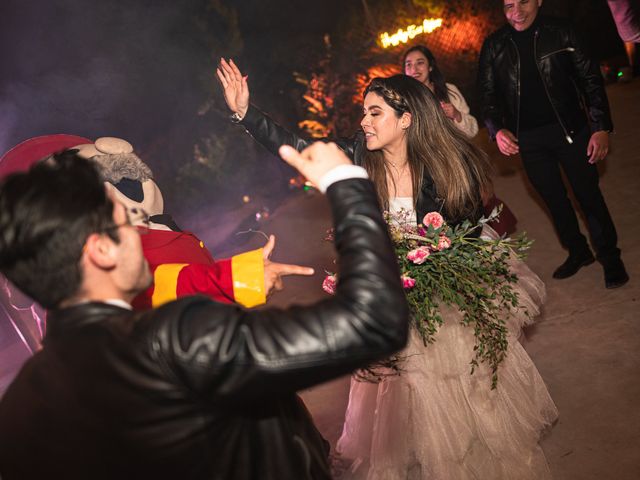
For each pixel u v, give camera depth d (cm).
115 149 277
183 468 131
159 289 220
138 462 129
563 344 392
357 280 126
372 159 311
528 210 591
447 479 290
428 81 458
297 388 127
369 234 131
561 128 427
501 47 432
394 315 126
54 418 129
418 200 303
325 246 628
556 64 414
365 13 1087
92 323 132
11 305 344
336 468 328
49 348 133
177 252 252
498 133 438
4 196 131
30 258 130
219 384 124
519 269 341
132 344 126
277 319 127
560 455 309
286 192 873
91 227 131
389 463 302
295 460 154
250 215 798
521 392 306
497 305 303
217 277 213
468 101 1038
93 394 127
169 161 991
